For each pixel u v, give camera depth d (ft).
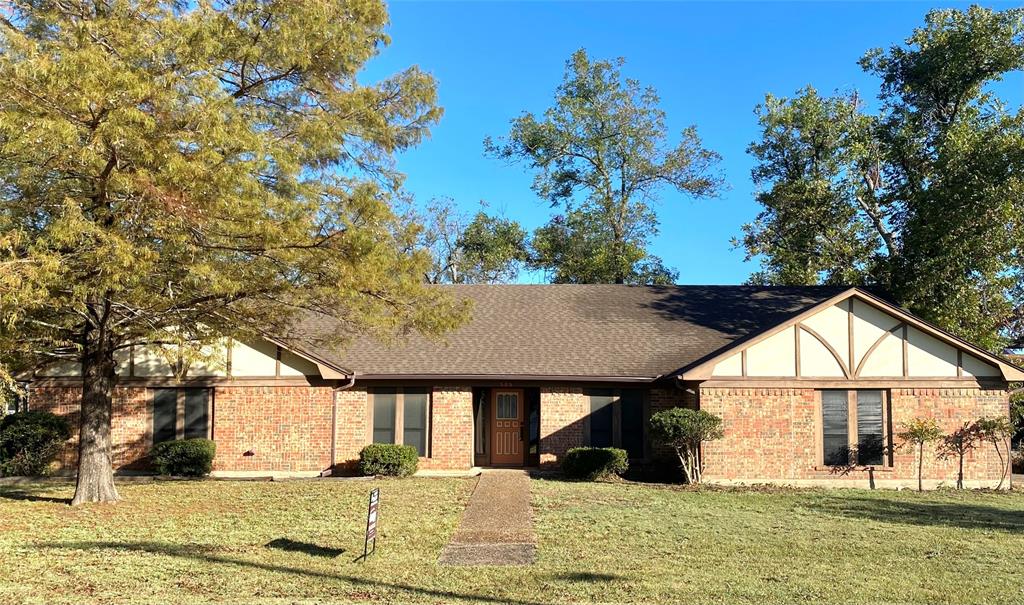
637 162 127.13
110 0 38.83
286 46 41.47
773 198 100.12
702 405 58.90
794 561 32.01
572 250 137.39
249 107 43.06
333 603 25.30
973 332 79.05
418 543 35.06
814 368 59.47
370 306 43.60
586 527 38.96
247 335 48.73
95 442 47.37
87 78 32.24
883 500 50.96
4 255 35.12
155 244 38.73
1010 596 26.96
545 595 26.53
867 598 26.40
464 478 60.03
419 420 64.80
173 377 63.62
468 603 25.53
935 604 25.93
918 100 94.22
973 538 37.45
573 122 127.24
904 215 92.73
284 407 63.52
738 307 76.33
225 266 39.93
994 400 59.67
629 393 65.00
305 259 39.45
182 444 61.21
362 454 61.82
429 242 123.54
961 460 59.16
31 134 31.48
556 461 64.13
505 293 79.71
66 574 28.81
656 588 27.43
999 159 74.95
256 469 62.90
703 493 52.70
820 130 99.76
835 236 96.78
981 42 86.53
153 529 38.27
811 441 58.90
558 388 64.85
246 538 35.96
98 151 34.32
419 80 47.29
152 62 36.60
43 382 64.03
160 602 25.08
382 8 45.34
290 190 41.16
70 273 36.24
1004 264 77.36
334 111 45.47
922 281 79.36
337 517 41.52
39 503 46.98
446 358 65.82
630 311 75.46
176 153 34.53
